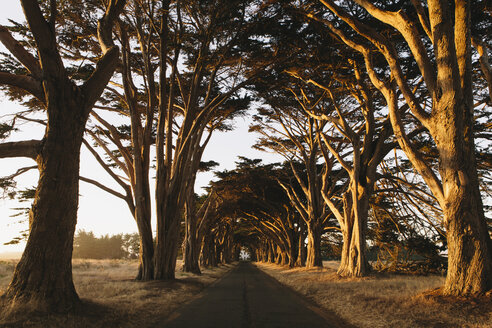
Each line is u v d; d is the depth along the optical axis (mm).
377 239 25109
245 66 20156
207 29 16312
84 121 8641
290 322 7586
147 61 17719
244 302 11117
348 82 19031
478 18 13477
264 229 57469
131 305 8805
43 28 7688
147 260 17188
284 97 23453
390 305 8805
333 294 12117
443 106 8961
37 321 6156
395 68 10281
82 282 14594
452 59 8742
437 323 6699
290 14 15523
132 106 17547
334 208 21000
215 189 36156
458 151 8820
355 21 11203
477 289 8148
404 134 10320
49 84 7938
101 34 9719
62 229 7836
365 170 19484
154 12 16859
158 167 17797
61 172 7969
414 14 13953
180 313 8695
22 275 7355
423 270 21859
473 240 8469
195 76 19188
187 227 31125
